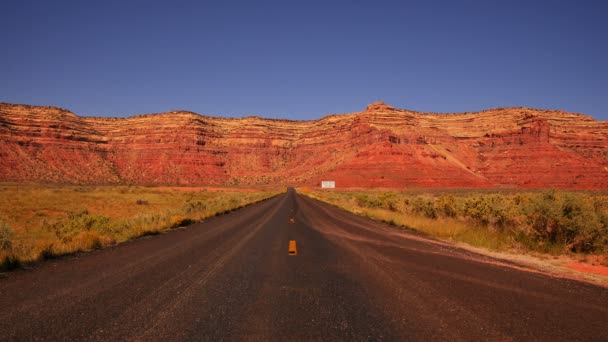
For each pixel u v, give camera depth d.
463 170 166.00
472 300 5.66
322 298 5.68
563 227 11.68
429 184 142.38
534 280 7.17
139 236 13.11
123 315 4.71
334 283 6.64
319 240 12.66
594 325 4.67
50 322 4.40
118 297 5.48
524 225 12.87
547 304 5.54
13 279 6.51
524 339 4.16
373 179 144.50
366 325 4.53
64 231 15.86
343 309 5.14
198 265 8.01
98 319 4.54
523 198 18.52
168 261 8.40
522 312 5.11
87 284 6.21
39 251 8.85
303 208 32.94
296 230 15.68
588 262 9.55
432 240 13.30
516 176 164.00
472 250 11.16
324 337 4.13
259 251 10.14
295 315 4.86
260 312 4.96
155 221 16.73
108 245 10.91
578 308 5.37
